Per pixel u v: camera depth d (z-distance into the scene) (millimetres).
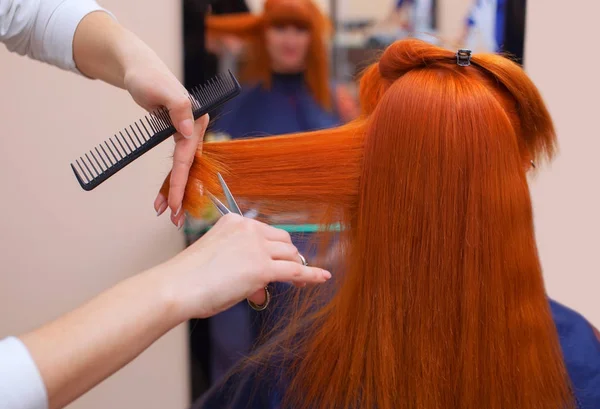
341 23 859
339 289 557
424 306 499
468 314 494
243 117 871
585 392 576
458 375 507
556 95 947
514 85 517
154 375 1005
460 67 511
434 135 478
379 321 507
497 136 483
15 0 643
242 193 557
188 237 949
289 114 875
